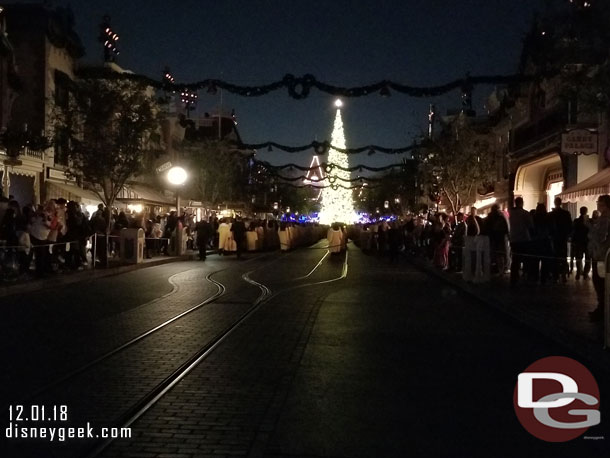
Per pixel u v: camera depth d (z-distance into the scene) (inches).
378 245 1604.3
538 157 1278.3
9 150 1057.5
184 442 235.3
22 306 577.6
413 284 833.5
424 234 1365.7
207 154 2084.2
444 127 1734.7
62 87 1278.3
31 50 1288.1
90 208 1528.1
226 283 815.7
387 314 561.0
